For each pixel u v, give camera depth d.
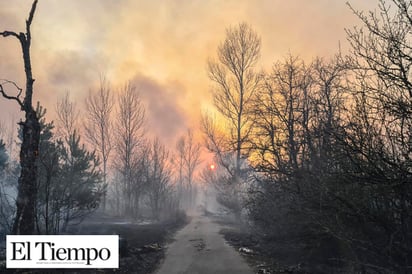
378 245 7.43
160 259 14.14
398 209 6.74
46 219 10.44
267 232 15.49
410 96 5.93
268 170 12.85
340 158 7.31
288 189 10.62
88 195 17.50
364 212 7.14
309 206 9.40
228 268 12.27
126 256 12.47
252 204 16.16
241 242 19.39
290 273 11.29
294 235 12.38
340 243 9.45
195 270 11.95
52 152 17.12
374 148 6.53
